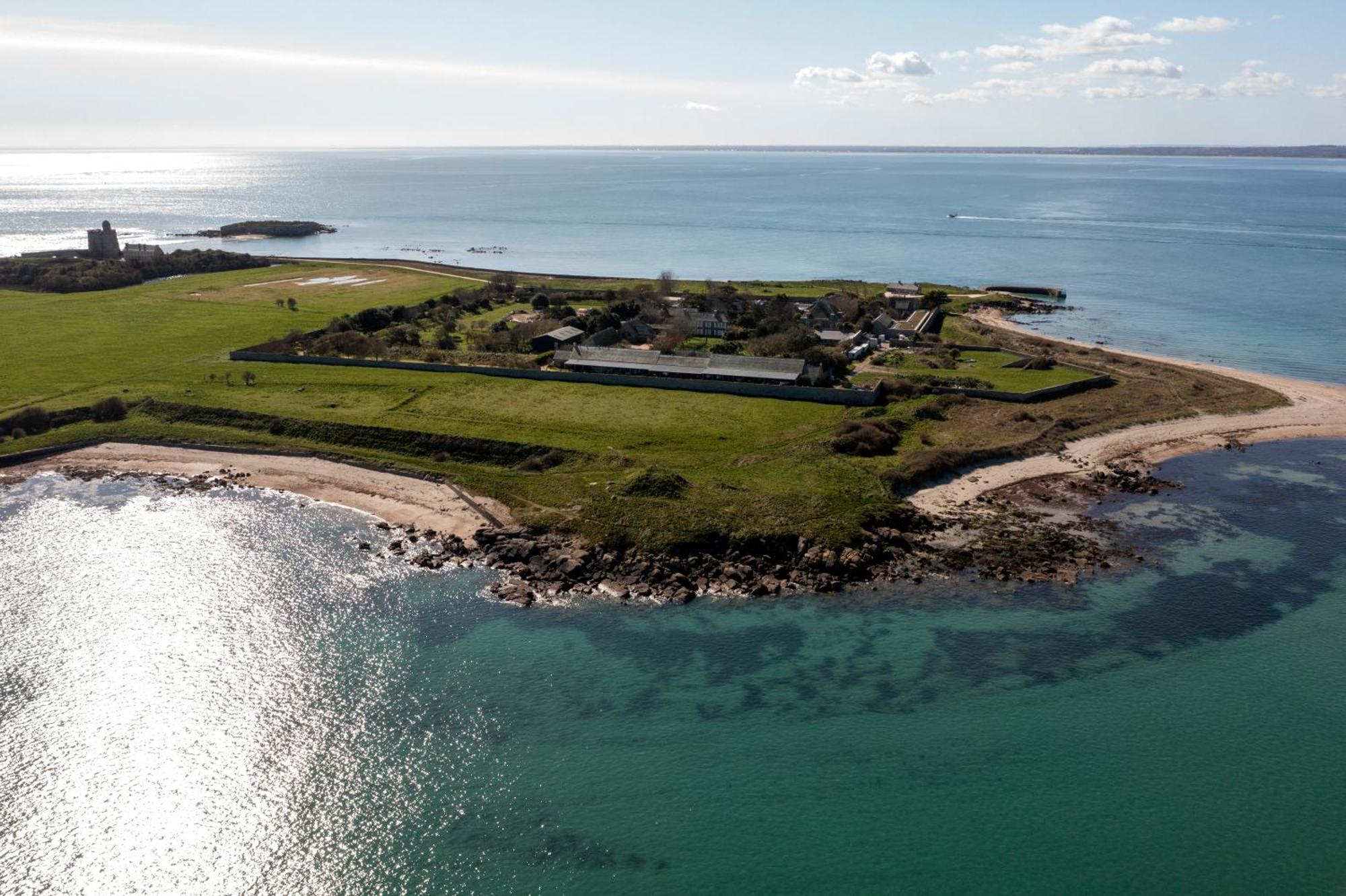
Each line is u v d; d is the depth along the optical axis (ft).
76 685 220.43
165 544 295.69
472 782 189.88
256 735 204.44
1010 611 254.27
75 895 164.55
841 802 184.44
